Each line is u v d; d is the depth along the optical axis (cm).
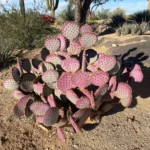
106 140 322
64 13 1820
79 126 326
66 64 336
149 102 385
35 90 344
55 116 297
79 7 966
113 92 338
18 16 867
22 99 319
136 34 900
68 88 326
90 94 319
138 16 1834
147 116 356
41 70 360
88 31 415
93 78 316
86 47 370
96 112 351
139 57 566
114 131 334
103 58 331
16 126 360
